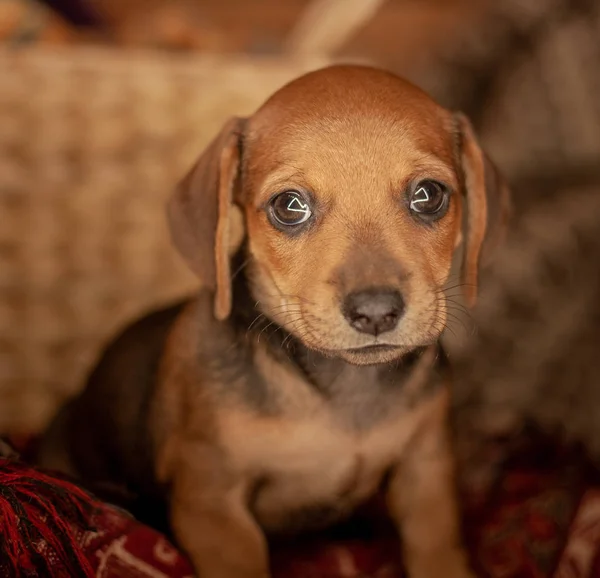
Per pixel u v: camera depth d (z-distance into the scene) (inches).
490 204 13.8
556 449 17.5
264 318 13.3
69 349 19.3
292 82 13.5
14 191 18.2
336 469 13.5
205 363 13.5
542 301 19.4
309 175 12.4
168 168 18.9
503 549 14.9
